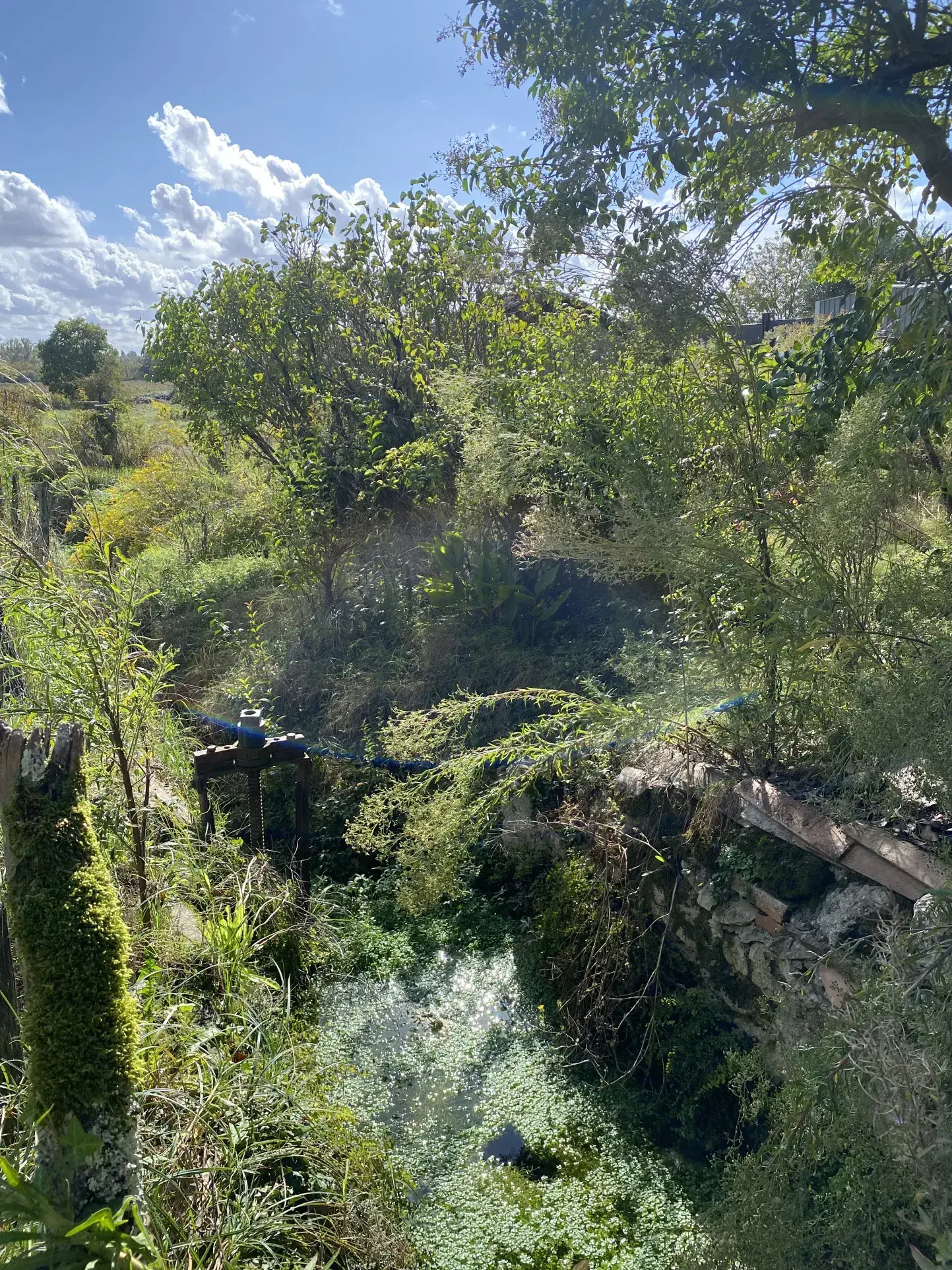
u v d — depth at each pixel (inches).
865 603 97.9
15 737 69.2
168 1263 74.8
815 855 116.5
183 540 401.7
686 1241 103.7
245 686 243.4
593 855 152.6
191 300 345.1
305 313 323.3
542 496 191.6
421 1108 127.9
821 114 116.6
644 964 136.3
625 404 145.9
